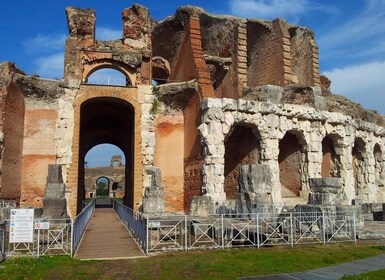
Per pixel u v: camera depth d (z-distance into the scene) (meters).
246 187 18.41
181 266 11.54
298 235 15.93
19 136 27.83
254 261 12.15
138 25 34.50
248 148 30.06
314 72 39.50
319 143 31.19
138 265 11.76
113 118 41.56
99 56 32.03
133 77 32.62
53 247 14.16
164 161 30.47
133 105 30.25
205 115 27.08
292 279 10.26
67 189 28.20
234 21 37.06
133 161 30.36
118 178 71.62
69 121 29.05
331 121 31.97
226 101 27.41
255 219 16.31
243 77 34.81
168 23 36.91
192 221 15.78
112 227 21.69
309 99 31.75
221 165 26.59
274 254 13.16
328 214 16.69
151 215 18.72
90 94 29.73
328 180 18.31
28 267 11.27
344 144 32.91
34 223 13.13
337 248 14.48
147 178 29.55
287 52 36.09
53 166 18.56
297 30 40.66
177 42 38.00
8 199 25.77
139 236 15.88
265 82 38.00
